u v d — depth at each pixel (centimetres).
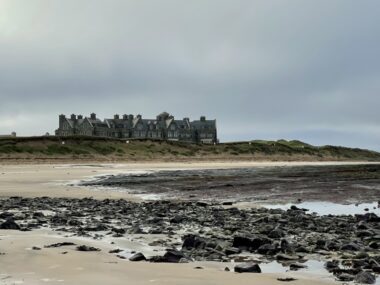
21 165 8638
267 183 4131
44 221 1784
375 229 1630
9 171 6544
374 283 870
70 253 1079
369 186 3666
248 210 2280
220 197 2988
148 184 4147
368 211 2277
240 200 2798
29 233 1453
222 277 871
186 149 13862
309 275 939
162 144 13562
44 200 2748
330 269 1002
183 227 1678
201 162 12512
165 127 19125
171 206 2442
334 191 3262
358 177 4922
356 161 18062
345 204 2559
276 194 3122
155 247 1255
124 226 1703
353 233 1548
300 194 3094
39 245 1191
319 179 4631
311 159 16638
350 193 3122
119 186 3931
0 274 859
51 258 1010
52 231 1522
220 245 1235
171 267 955
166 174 6003
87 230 1562
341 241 1373
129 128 18488
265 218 1830
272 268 1018
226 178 4969
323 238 1428
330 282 868
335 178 4775
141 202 2692
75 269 909
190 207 2412
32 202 2625
